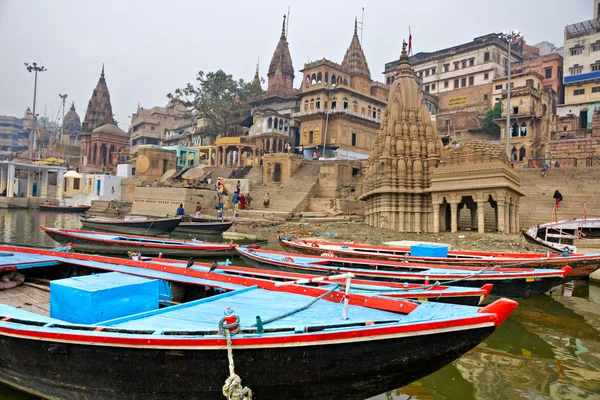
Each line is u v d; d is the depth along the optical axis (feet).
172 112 277.44
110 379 15.65
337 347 14.35
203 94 186.50
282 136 169.27
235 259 53.62
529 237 49.83
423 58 215.51
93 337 14.93
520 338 25.43
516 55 198.59
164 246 51.67
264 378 14.71
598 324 28.22
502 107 139.44
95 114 267.18
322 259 38.04
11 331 16.39
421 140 70.23
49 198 177.78
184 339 14.11
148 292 19.31
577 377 19.97
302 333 14.30
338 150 149.79
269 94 195.11
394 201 69.41
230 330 14.33
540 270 31.19
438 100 203.00
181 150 184.34
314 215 97.35
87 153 247.09
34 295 26.25
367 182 79.15
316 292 20.74
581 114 155.74
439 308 16.28
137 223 71.87
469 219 77.25
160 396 15.44
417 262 37.96
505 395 18.21
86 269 29.99
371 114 166.30
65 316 18.21
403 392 18.70
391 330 14.25
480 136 162.09
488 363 21.70
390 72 230.89
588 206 71.87
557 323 28.43
